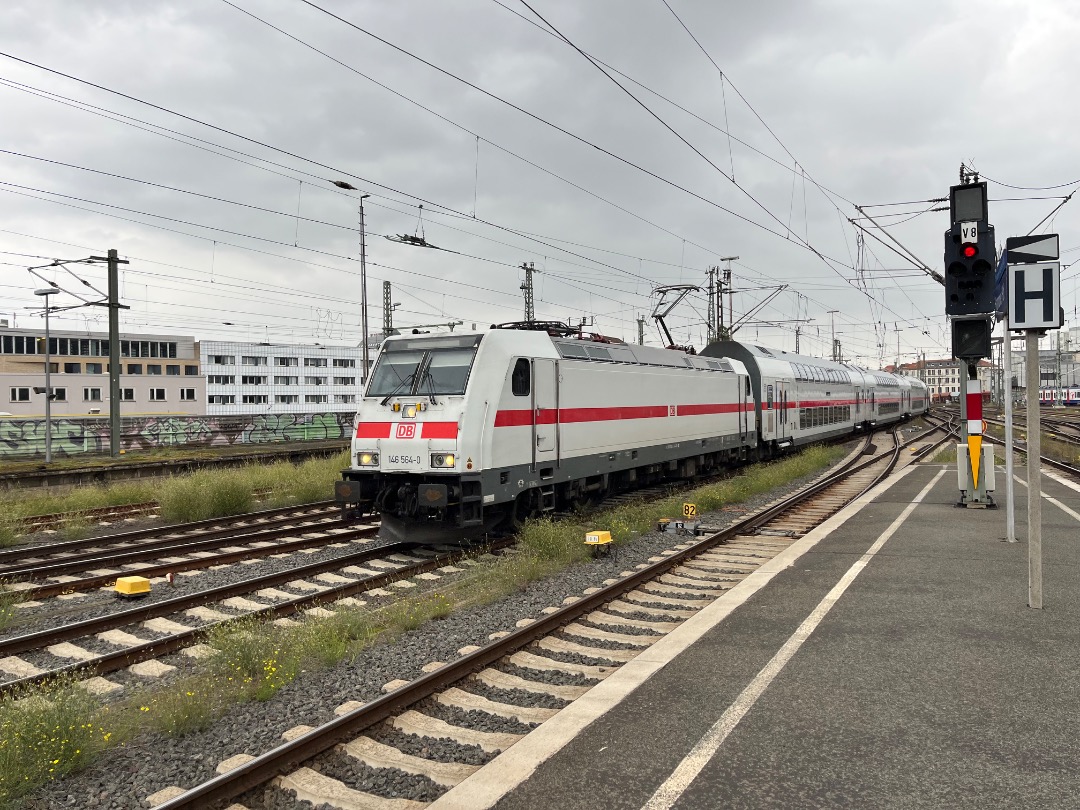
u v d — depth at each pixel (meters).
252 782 4.61
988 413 67.00
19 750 4.77
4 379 63.53
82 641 7.94
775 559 10.17
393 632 7.72
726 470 23.72
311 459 24.22
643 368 16.95
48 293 25.55
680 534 13.07
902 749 4.52
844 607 7.62
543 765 4.48
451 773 4.75
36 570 10.57
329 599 9.23
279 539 13.47
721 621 7.29
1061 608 7.37
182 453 29.66
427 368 12.26
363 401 12.56
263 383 86.31
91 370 73.69
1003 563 9.38
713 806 3.96
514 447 12.37
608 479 15.93
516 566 9.99
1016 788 4.05
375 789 4.62
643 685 5.70
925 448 30.77
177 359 79.81
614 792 4.14
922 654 6.15
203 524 14.72
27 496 18.44
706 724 4.96
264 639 6.91
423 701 5.91
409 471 11.86
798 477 21.92
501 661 6.82
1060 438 35.22
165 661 7.33
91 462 24.62
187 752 5.20
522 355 12.69
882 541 11.10
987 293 10.34
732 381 22.59
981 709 5.05
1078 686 5.41
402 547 12.20
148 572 10.63
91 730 5.21
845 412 37.06
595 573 10.21
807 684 5.59
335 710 5.64
